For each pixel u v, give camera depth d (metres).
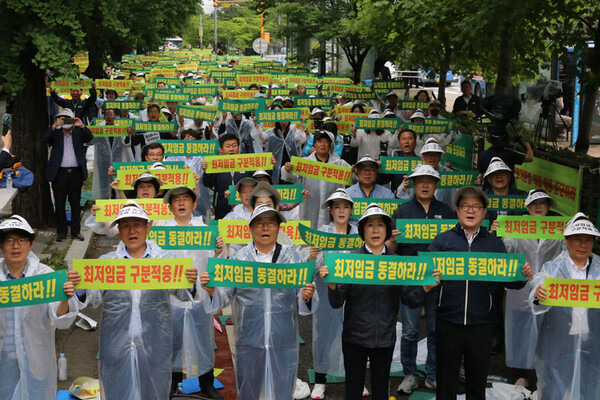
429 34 14.29
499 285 6.52
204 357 7.26
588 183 8.94
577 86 19.77
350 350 6.30
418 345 8.74
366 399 7.43
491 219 8.49
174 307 7.14
